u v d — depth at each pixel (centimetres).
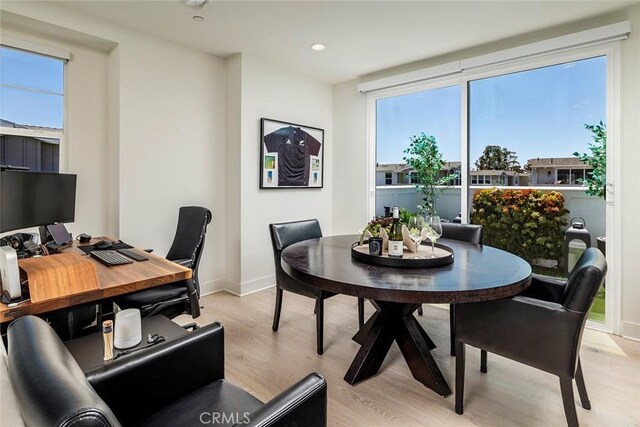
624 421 169
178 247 279
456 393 176
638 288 255
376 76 398
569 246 289
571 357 148
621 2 245
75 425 56
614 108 261
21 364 72
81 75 289
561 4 248
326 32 296
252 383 201
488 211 331
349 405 182
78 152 290
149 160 309
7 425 65
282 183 387
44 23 250
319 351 235
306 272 174
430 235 205
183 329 163
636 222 255
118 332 142
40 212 231
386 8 254
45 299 134
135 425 107
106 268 181
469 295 146
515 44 303
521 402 185
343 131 436
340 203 443
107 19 274
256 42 317
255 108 359
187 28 290
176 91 325
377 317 221
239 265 356
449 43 316
